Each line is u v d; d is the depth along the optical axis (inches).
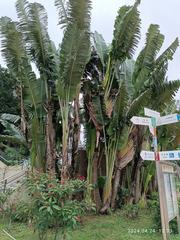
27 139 385.1
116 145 400.2
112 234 296.0
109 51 407.2
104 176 425.7
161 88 385.4
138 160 442.9
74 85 339.9
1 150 696.4
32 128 355.9
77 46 321.4
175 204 265.4
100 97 397.1
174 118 239.8
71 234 289.1
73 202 227.8
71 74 331.6
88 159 410.0
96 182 403.2
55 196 216.1
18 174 462.0
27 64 351.9
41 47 364.8
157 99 393.7
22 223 319.6
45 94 375.6
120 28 380.5
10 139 478.0
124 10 390.9
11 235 277.6
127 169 452.8
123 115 385.7
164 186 241.8
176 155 230.1
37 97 364.2
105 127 400.5
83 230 308.8
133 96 394.3
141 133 432.8
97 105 394.3
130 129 401.7
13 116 517.7
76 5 338.0
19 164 506.0
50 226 236.4
